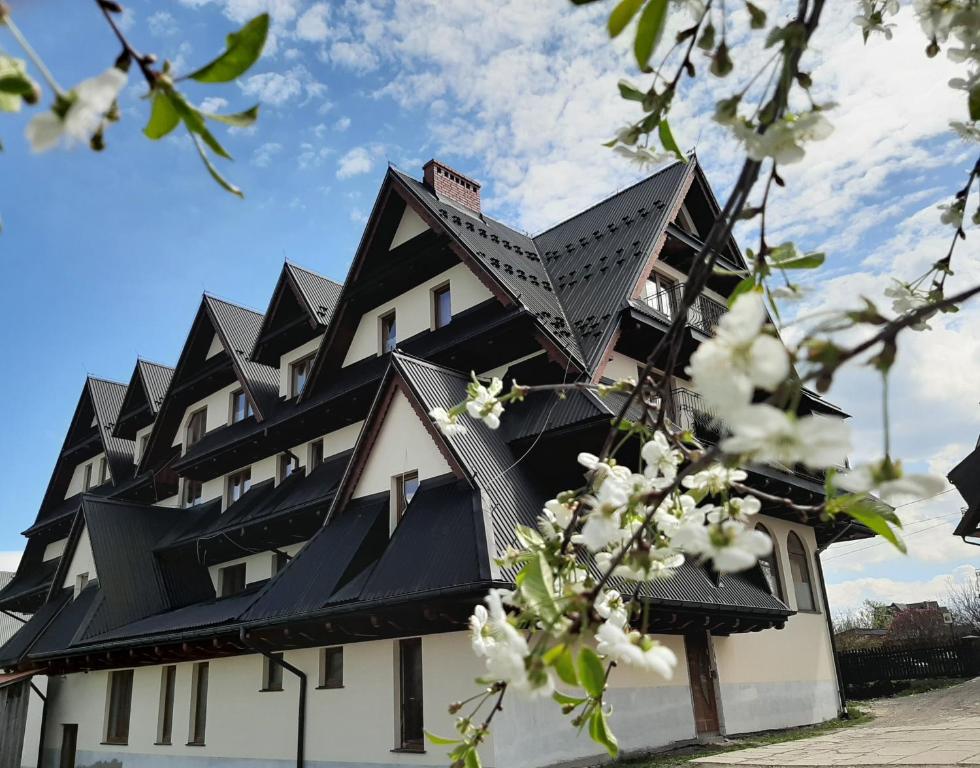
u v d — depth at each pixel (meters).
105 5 1.09
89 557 19.78
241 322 22.31
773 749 11.73
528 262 17.25
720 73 1.49
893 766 8.80
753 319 1.01
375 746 11.53
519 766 9.93
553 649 1.41
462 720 2.03
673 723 12.56
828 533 18.48
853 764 9.22
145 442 25.23
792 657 16.28
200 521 19.52
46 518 27.92
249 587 18.00
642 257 15.21
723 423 1.09
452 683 10.70
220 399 21.80
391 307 17.20
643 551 1.52
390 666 11.71
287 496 16.61
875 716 16.89
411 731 11.23
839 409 16.70
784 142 1.38
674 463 2.04
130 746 17.16
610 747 1.77
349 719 12.10
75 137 0.96
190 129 1.15
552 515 2.26
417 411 12.34
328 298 20.00
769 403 1.09
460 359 14.83
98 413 27.33
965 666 24.14
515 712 10.13
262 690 13.93
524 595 1.51
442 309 16.20
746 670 14.81
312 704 12.83
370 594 10.41
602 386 2.43
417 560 10.46
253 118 1.18
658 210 16.72
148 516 20.47
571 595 1.48
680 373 14.82
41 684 21.48
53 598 21.02
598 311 14.25
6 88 0.96
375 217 17.09
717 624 13.02
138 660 16.41
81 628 16.92
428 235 16.27
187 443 22.58
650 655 1.47
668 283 16.95
